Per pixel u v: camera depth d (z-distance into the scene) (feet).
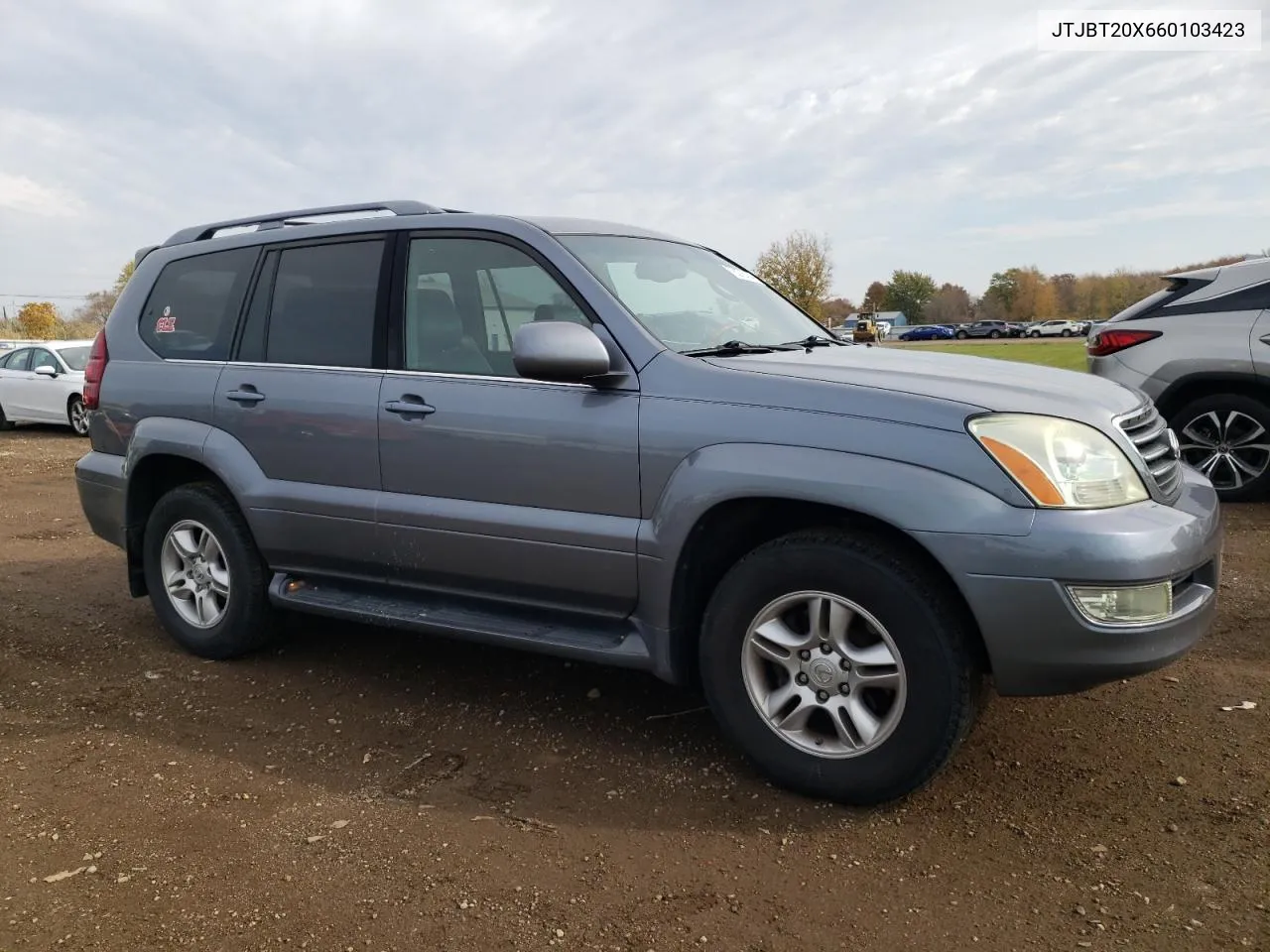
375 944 7.68
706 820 9.50
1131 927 7.61
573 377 10.20
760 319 13.04
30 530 24.67
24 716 12.51
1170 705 11.64
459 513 11.51
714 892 8.30
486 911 8.08
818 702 9.67
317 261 13.48
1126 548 8.47
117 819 9.75
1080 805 9.48
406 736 11.73
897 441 9.02
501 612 11.87
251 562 13.92
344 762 11.05
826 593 9.41
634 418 10.31
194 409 14.12
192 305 14.85
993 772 10.21
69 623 16.57
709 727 11.71
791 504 9.65
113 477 15.17
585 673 13.65
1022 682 8.80
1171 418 22.39
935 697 8.96
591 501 10.62
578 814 9.69
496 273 11.89
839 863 8.68
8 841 9.33
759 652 9.90
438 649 14.88
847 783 9.48
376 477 12.31
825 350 11.95
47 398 47.62
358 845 9.18
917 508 8.78
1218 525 9.85
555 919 7.96
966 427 8.85
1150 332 22.36
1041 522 8.51
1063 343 171.83
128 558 15.31
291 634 15.38
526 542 11.06
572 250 11.63
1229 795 9.52
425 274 12.44
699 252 14.25
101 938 7.78
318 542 12.96
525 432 11.00
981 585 8.61
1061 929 7.63
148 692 13.34
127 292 15.80
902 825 9.29
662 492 10.12
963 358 11.90
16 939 7.77
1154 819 9.18
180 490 14.51
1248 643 13.53
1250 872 8.27
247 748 11.48
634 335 10.72
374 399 12.26
